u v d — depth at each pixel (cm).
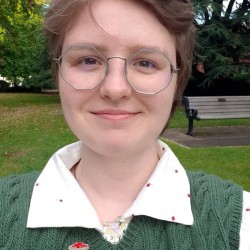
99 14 30
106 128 31
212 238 34
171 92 33
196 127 299
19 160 179
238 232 34
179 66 35
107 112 31
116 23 30
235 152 194
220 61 416
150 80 31
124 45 30
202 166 167
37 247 34
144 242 34
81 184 37
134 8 30
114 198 36
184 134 268
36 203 35
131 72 31
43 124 304
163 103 32
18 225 35
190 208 35
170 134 266
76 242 34
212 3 404
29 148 207
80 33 31
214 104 286
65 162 38
